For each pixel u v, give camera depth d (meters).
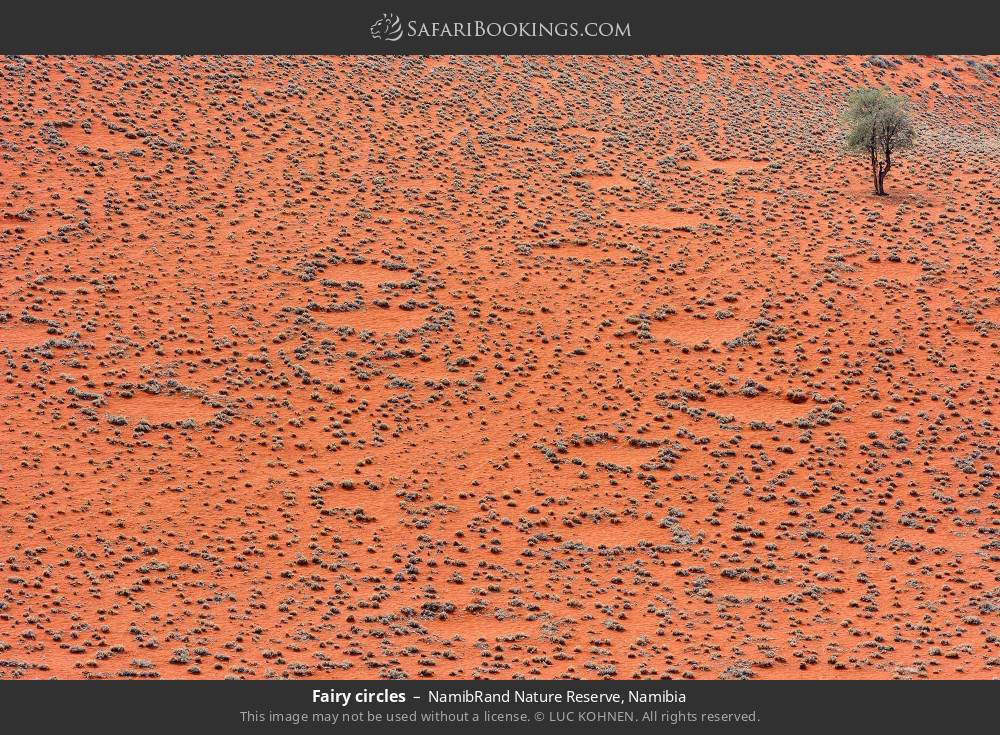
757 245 115.88
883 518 84.81
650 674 67.81
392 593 75.88
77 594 73.88
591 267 111.75
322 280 106.69
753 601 76.31
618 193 125.25
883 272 111.94
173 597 74.25
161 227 112.12
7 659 66.62
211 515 81.88
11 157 118.25
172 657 67.81
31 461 84.88
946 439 92.38
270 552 79.00
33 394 91.38
